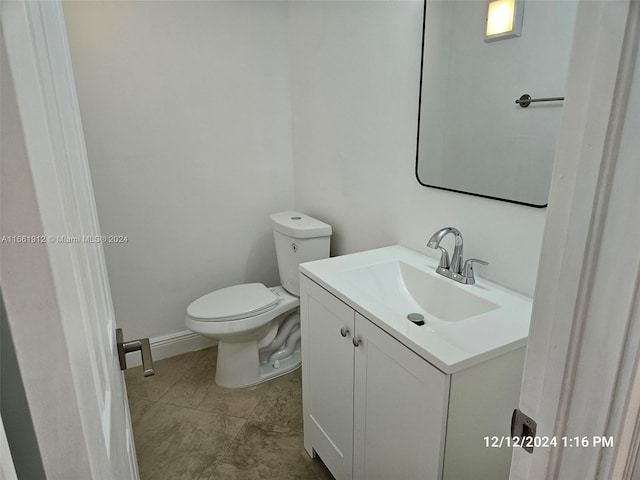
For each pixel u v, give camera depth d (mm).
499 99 1322
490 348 1045
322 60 2191
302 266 1629
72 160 606
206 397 2213
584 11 430
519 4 1224
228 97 2408
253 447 1882
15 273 314
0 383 324
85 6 1989
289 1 2402
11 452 341
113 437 628
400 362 1151
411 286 1626
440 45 1495
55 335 342
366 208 2051
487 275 1479
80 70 2041
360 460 1449
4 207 302
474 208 1484
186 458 1820
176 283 2523
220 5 2271
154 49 2168
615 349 467
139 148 2250
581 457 521
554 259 504
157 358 2545
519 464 606
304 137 2498
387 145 1844
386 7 1722
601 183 438
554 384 525
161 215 2389
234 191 2557
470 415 1079
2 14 287
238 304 2195
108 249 2301
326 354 1562
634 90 405
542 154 1224
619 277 449
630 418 486
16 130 298
